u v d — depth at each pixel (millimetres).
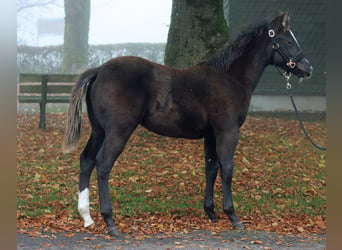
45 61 23438
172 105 6281
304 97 15500
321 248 5719
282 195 8180
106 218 6090
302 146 11133
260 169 9367
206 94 6387
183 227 6551
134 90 6117
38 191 7941
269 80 15852
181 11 11078
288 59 6770
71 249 5461
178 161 9602
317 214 7352
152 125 6371
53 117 13383
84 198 6328
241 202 7727
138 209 7266
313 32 16406
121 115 6059
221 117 6391
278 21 6801
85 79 6223
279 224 6797
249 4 15984
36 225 6418
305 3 16391
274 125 13117
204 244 5766
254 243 5859
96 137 6422
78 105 6156
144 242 5805
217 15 11086
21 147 10297
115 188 8133
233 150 6473
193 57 10938
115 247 5570
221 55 6625
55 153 10039
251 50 6730
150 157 9758
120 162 9422
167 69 6414
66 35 23562
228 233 6289
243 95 6598
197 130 6477
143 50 22703
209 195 6805
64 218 6793
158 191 8078
